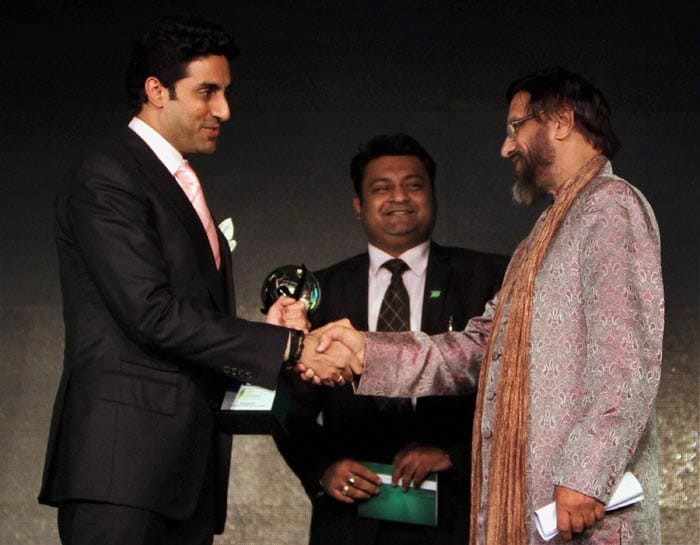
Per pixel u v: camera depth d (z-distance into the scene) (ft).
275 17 20.51
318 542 14.76
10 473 19.08
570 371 10.97
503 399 11.20
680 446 18.89
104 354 11.76
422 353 12.96
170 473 11.63
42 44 20.36
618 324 10.60
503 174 19.98
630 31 20.12
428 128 20.15
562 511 10.44
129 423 11.54
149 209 11.97
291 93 20.35
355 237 19.97
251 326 12.00
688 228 19.52
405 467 14.32
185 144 12.46
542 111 11.84
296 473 15.12
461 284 15.21
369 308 15.37
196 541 12.10
